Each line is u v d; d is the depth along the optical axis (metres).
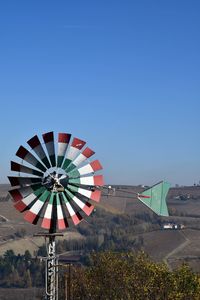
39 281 157.75
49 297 23.70
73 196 24.16
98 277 52.31
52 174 23.91
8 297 143.00
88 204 24.39
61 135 24.28
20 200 23.61
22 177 23.78
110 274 52.00
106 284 51.91
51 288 23.77
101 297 51.84
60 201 23.97
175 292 48.50
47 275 23.86
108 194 25.02
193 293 48.78
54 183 23.73
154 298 50.12
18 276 162.38
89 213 24.36
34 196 23.73
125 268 51.78
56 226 23.95
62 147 24.20
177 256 191.75
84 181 24.33
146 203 25.34
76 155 24.34
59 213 23.83
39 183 23.86
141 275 50.97
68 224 23.86
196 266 169.12
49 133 24.08
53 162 24.02
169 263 180.50
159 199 25.58
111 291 51.66
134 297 50.75
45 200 23.80
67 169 24.16
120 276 51.59
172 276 49.91
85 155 24.50
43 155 23.95
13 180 23.78
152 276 50.38
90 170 24.52
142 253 54.59
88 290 52.03
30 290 149.00
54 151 24.08
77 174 24.27
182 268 50.84
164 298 49.50
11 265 171.12
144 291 50.22
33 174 23.86
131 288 51.03
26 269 166.25
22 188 23.73
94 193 24.52
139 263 52.06
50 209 23.77
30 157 23.88
